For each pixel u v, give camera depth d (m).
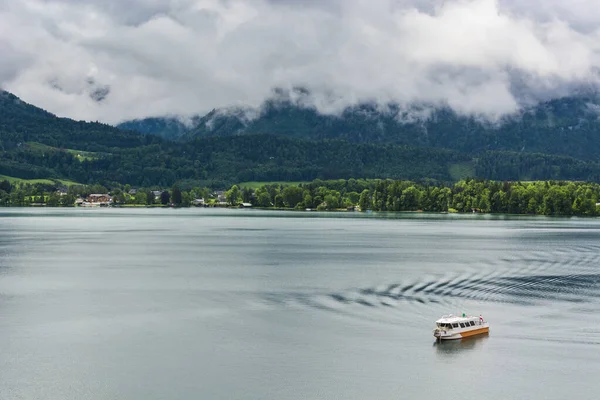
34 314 106.69
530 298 117.19
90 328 97.81
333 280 137.50
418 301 114.75
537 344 89.06
